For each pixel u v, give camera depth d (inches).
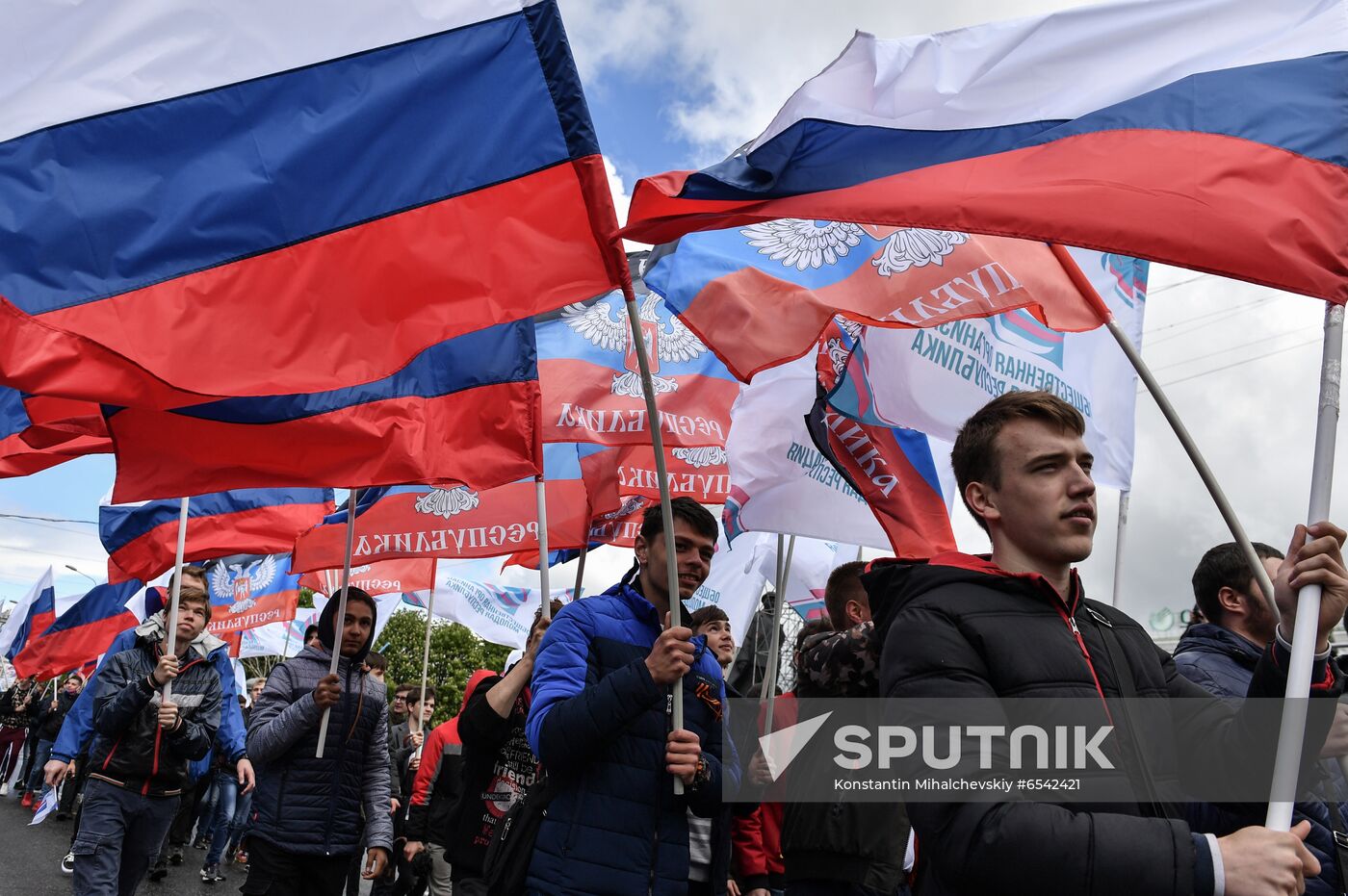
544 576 198.2
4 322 132.9
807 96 124.6
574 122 146.2
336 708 230.8
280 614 444.5
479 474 180.2
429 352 183.5
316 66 146.7
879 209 121.6
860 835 159.6
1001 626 88.3
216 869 419.8
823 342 187.3
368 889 432.5
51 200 137.3
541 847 128.4
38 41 139.5
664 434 233.9
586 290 143.6
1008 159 122.9
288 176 143.9
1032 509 96.3
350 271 144.2
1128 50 125.2
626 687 126.2
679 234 132.3
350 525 241.0
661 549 147.9
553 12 148.5
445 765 282.8
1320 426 103.2
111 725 231.6
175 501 311.4
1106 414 209.6
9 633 775.7
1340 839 116.9
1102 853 75.4
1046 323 151.6
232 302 140.7
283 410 173.2
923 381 190.4
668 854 130.3
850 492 226.7
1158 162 117.7
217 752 400.2
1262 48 122.3
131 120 141.3
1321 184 114.1
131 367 138.9
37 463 201.6
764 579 323.9
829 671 157.3
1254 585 154.5
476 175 146.1
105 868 229.3
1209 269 113.4
